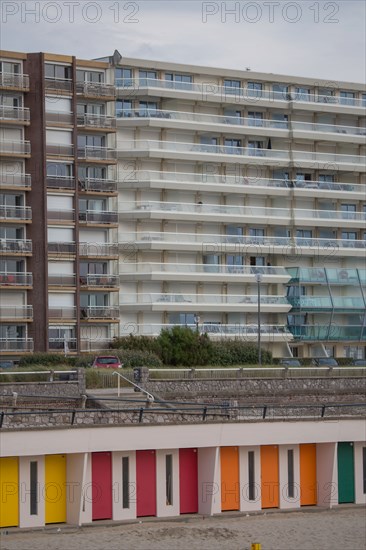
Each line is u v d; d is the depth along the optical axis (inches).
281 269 4505.4
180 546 1759.4
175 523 1905.8
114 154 4101.9
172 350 3582.7
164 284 4306.1
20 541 1758.1
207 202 4434.1
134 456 1929.1
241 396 2711.6
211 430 1961.1
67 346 3855.8
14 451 1795.0
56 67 3981.3
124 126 4244.6
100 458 1900.8
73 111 3971.5
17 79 3858.3
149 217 4224.9
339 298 4584.2
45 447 1820.9
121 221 4244.6
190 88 4387.3
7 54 3863.2
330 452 2075.5
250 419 2011.6
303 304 4498.0
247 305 4397.1
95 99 4101.9
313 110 4633.4
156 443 1915.6
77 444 1847.9
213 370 2832.2
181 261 4347.9
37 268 3848.4
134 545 1754.4
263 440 2006.6
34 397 2272.4
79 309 3932.1
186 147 4352.9
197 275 4303.6
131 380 2659.9
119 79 4244.6
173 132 4384.8
